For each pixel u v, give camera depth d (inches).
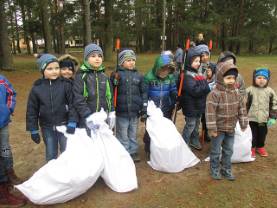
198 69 189.0
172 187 152.6
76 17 873.5
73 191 135.7
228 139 159.9
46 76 149.6
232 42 1574.8
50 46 800.3
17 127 253.9
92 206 136.4
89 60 154.8
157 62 176.4
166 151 163.0
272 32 1573.6
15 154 196.1
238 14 1534.2
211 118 153.9
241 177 163.0
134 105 174.4
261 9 1550.2
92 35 876.6
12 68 652.1
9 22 1679.4
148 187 152.6
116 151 150.3
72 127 147.5
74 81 154.3
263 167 175.3
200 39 279.0
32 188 131.6
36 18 1042.1
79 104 149.5
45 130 151.4
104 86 158.1
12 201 137.3
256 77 185.6
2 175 137.9
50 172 133.2
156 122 170.7
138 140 219.6
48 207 135.6
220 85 155.2
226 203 138.1
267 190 149.7
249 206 135.8
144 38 1726.1
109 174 146.9
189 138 195.3
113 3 873.5
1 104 143.3
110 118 160.9
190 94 183.2
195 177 162.9
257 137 189.8
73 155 138.0
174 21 1605.6
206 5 1583.4
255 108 185.0
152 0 1560.0
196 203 138.2
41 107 148.6
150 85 181.5
